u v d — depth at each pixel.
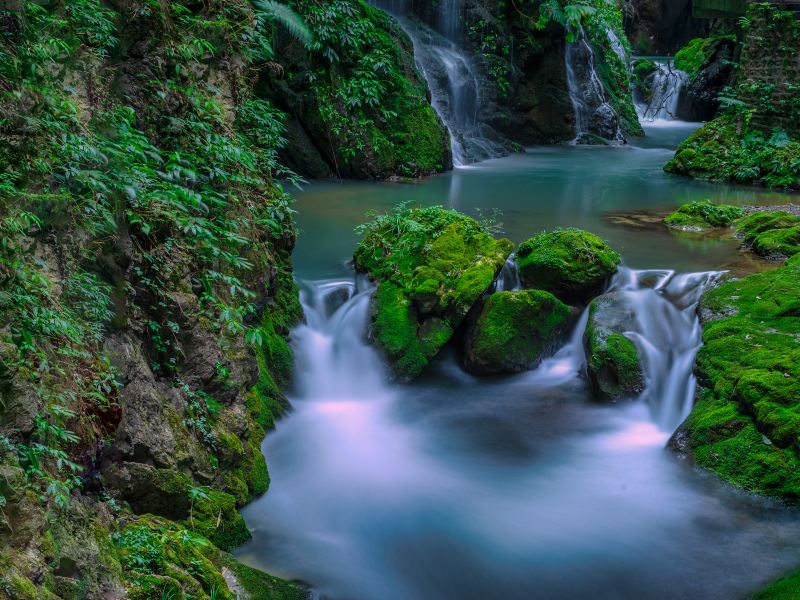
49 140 4.42
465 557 5.88
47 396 3.94
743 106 16.84
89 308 4.58
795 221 11.35
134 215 5.17
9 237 3.95
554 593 5.53
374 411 8.19
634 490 6.78
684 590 5.55
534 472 7.09
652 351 8.35
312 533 6.03
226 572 4.96
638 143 21.66
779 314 7.97
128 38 5.81
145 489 5.00
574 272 9.23
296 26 11.32
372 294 9.06
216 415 5.93
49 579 3.54
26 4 4.64
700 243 11.09
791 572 5.71
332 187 14.55
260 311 7.55
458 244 9.34
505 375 8.84
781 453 6.54
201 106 6.35
